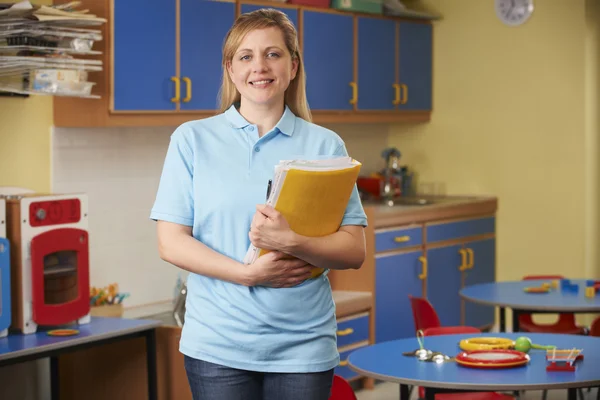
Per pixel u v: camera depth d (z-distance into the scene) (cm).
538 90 726
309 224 237
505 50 737
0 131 452
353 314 599
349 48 653
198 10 521
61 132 481
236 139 251
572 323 610
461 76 754
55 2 470
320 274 248
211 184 246
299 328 242
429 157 771
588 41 709
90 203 500
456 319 697
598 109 727
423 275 660
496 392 432
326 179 231
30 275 398
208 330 243
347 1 647
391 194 715
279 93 250
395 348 386
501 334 409
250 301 240
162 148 545
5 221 393
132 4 484
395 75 706
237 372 242
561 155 720
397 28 707
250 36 246
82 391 464
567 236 721
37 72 415
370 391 607
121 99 481
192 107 521
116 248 516
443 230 682
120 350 452
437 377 334
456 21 754
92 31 439
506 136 741
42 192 473
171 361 442
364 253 253
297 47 258
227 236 245
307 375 242
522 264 740
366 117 678
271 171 248
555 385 321
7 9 400
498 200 747
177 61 510
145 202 534
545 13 721
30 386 466
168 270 550
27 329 397
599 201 734
